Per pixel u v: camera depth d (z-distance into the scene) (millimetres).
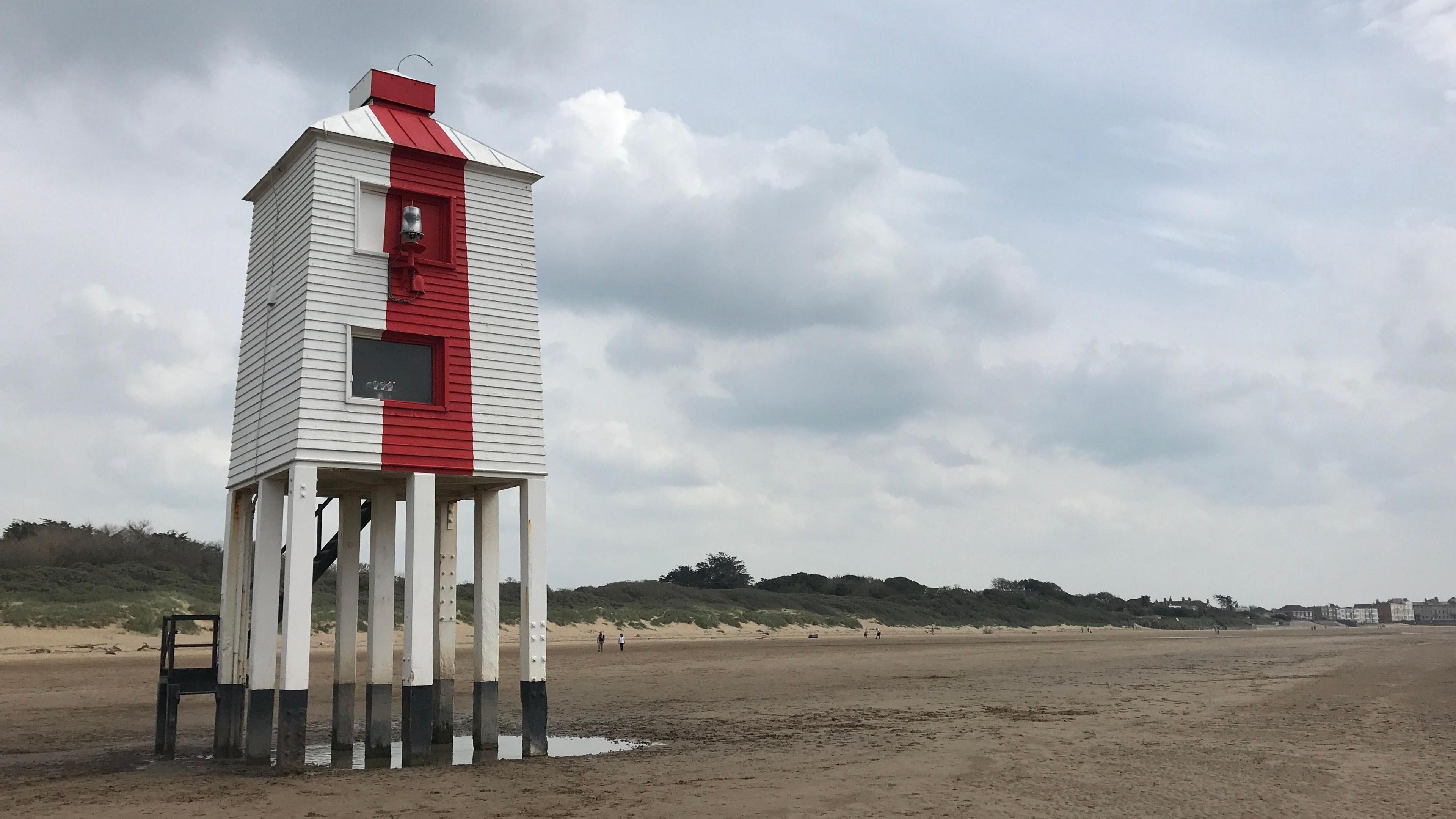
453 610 18641
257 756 15398
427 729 15383
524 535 16797
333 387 15367
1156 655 52844
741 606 103625
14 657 38781
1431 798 12094
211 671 17656
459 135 18094
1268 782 13227
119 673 33688
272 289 17078
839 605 116688
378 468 15461
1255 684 30688
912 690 30312
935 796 12312
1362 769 14211
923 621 120312
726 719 22406
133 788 13156
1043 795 12344
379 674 16828
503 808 11602
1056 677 35344
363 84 18734
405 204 16812
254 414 16984
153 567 64125
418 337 16375
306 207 16125
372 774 14344
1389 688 28453
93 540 66312
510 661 45406
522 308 17453
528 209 17969
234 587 17391
